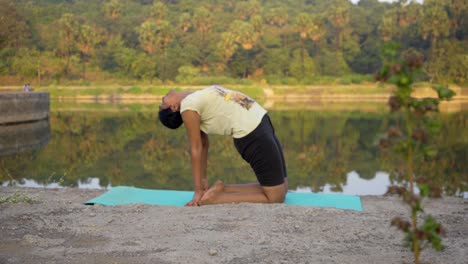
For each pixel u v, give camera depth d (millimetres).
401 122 20844
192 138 3904
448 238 2904
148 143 14188
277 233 2984
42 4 76250
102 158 10859
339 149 12391
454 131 15609
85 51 61312
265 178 3844
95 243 2854
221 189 3994
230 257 2564
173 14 81062
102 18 74750
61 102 45156
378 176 8047
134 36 71000
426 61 60781
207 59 65125
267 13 78562
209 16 68625
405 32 67250
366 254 2611
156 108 35469
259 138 3773
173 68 61500
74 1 84312
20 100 20375
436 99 1719
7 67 57781
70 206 3766
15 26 63750
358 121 21750
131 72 61031
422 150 1747
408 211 3607
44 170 8820
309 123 20797
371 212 3549
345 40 71812
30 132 17297
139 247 2758
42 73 56562
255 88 53469
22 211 3586
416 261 1871
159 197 4199
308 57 65188
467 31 65938
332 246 2752
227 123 3871
